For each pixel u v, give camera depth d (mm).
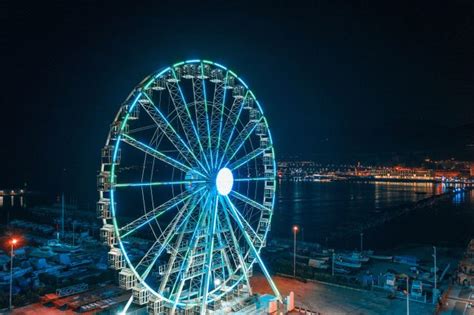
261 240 56719
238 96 55281
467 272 76938
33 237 111375
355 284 66875
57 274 74812
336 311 56031
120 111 45094
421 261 89500
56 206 197625
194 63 51062
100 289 62031
